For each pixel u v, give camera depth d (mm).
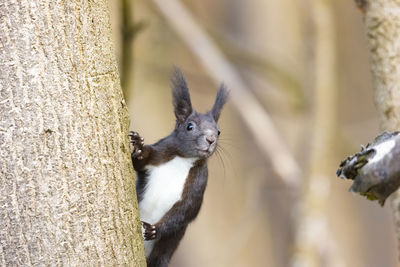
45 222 5309
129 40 11555
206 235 16953
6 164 5281
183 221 8070
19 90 5301
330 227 18672
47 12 5375
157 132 16594
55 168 5355
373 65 7992
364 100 20141
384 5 7785
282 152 14453
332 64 14680
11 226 5273
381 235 19359
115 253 5566
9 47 5297
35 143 5316
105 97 5648
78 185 5430
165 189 8016
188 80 16609
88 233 5441
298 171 14227
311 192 13078
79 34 5508
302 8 17297
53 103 5371
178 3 15219
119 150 5734
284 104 17922
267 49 18016
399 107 7676
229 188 17578
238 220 16719
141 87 16109
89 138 5512
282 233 17938
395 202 7723
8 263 5273
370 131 17938
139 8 16594
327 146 13859
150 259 7957
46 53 5367
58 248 5324
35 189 5305
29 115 5312
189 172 8148
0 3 5297
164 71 15984
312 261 11945
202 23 16766
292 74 16547
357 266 18891
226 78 14883
